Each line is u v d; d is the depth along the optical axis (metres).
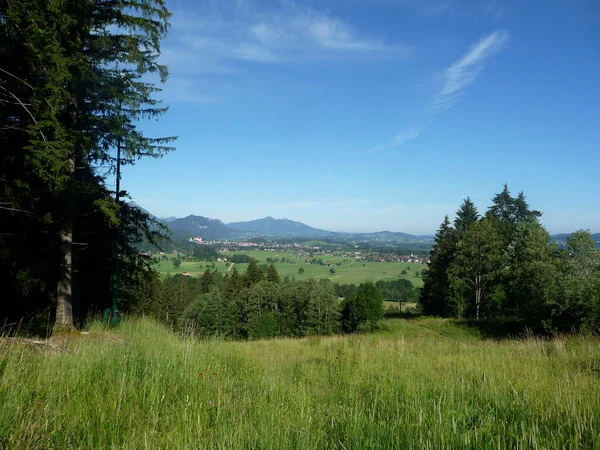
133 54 11.74
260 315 51.16
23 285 12.33
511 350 9.36
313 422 3.59
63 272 10.95
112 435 3.05
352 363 6.69
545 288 22.31
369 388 4.92
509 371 5.94
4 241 11.55
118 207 11.77
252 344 14.77
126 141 13.59
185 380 4.88
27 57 8.90
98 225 15.36
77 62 10.16
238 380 5.38
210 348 7.86
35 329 10.13
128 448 2.80
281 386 5.11
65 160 9.16
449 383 4.86
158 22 11.86
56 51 8.76
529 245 27.62
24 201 10.73
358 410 3.78
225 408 3.80
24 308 12.79
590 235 23.02
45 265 13.17
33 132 8.68
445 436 3.00
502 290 38.28
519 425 3.38
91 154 13.52
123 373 4.58
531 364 6.74
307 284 52.88
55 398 3.74
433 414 3.47
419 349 9.59
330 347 11.75
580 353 8.19
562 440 2.93
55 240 13.19
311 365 7.47
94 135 12.56
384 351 8.72
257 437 3.01
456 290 41.44
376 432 3.14
